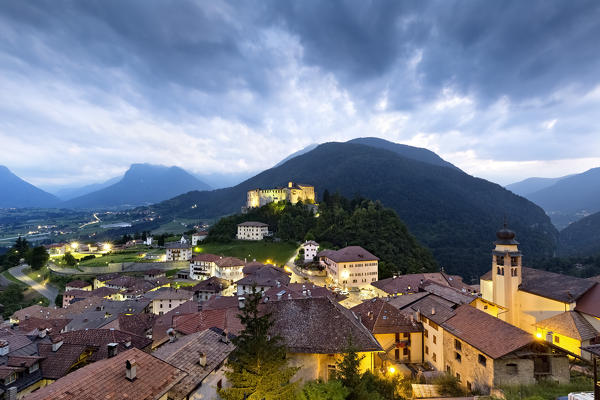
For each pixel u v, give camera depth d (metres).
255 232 176.75
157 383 20.45
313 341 33.22
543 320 44.81
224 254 153.88
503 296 52.50
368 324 44.09
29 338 45.19
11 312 108.81
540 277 52.47
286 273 98.44
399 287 78.81
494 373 30.55
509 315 51.97
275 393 22.55
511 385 30.33
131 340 44.44
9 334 50.69
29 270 151.00
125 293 106.81
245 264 125.38
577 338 38.62
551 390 28.80
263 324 24.55
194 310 60.72
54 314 83.94
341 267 102.38
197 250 166.62
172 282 127.31
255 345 23.06
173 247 159.38
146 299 91.19
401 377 35.78
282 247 159.25
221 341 29.94
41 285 135.12
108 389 18.59
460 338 34.78
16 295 120.44
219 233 183.88
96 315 79.06
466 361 34.50
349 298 85.44
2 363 37.97
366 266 104.50
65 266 149.62
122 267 147.62
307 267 124.88
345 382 26.22
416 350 43.59
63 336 43.84
